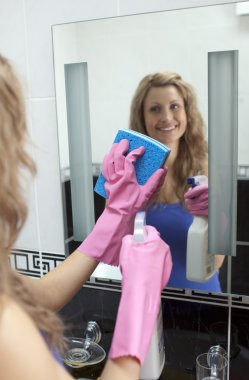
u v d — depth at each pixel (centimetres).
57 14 94
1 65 46
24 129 50
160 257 68
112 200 80
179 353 97
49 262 109
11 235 49
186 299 95
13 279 53
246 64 80
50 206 105
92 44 91
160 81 87
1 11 99
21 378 43
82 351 101
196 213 89
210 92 83
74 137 97
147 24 85
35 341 45
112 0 88
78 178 99
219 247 88
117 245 79
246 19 78
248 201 84
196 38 82
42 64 98
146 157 79
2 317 44
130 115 91
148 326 62
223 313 92
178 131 87
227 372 91
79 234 101
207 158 86
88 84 93
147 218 93
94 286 103
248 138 82
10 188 46
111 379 56
